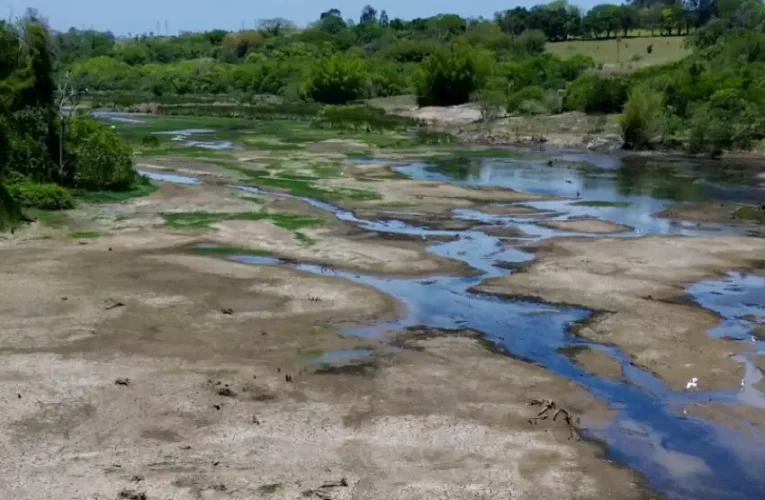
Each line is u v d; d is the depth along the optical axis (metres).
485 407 17.97
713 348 21.58
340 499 14.30
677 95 70.81
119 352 20.42
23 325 22.00
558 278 27.25
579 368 20.33
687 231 35.19
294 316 23.36
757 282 27.42
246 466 15.28
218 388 18.41
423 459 15.75
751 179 49.69
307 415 17.36
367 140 66.75
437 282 27.03
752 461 16.02
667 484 15.20
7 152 36.31
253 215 36.00
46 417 16.88
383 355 20.77
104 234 32.12
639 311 24.27
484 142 68.38
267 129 75.31
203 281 26.30
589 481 15.19
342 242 31.78
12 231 31.70
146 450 15.75
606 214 38.69
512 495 14.62
